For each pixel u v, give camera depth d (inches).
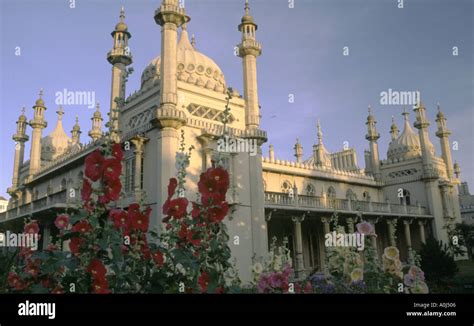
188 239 163.2
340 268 223.5
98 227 142.5
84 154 902.4
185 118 714.8
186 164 195.2
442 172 1600.6
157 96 752.3
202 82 807.7
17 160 1376.7
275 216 1044.5
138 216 160.1
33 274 172.1
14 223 989.8
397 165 1546.5
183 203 170.1
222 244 167.9
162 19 744.3
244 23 912.3
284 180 1170.0
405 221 1358.3
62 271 161.9
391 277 199.3
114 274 152.7
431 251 781.9
